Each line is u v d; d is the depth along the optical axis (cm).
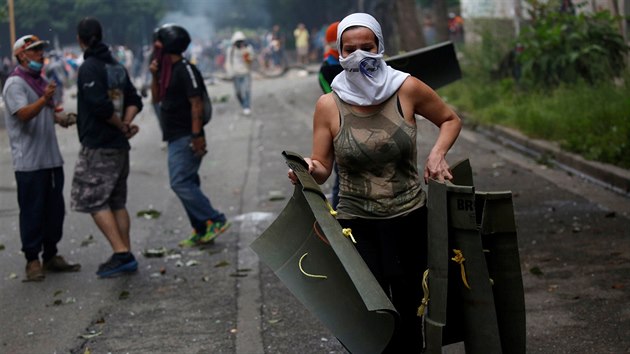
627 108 1147
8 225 949
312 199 376
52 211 738
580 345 510
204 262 751
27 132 715
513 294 370
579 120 1212
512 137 1325
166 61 789
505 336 373
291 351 529
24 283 714
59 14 3578
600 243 726
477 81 1845
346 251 361
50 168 726
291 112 1984
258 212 942
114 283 700
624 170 965
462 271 364
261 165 1252
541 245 734
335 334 380
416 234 408
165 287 681
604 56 1452
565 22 1547
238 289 665
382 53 399
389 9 2625
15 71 720
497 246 369
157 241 841
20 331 591
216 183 1128
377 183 403
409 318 411
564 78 1521
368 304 339
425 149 1288
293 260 396
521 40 1582
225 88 3052
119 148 727
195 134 780
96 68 716
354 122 399
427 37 3080
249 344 543
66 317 617
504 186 1005
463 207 360
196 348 541
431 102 406
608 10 1513
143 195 1073
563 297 597
